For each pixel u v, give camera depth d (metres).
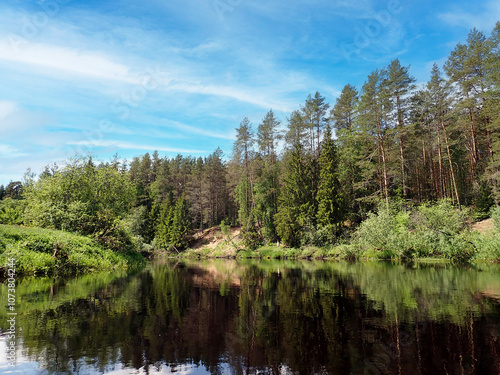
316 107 42.91
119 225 20.61
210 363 4.23
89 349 4.60
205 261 30.61
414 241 22.73
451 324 6.20
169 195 62.00
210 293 9.94
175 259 36.12
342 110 41.88
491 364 4.28
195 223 58.56
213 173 58.31
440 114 31.34
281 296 9.43
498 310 7.33
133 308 7.35
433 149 38.19
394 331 5.78
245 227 42.50
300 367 4.16
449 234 21.73
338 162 38.56
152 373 3.83
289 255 33.69
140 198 62.66
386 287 10.95
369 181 34.72
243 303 8.34
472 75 27.94
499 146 25.44
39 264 11.76
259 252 37.31
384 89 31.61
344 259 27.25
